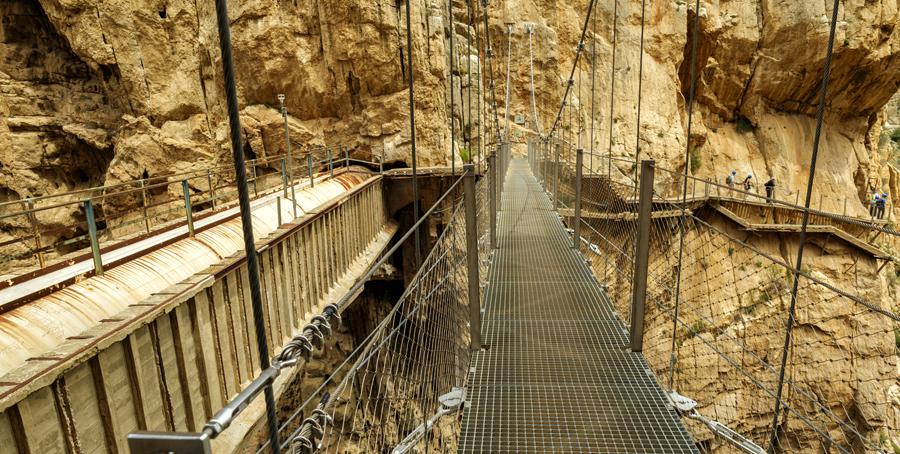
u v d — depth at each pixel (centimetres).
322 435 120
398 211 1922
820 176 2558
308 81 1706
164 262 688
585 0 2448
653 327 1109
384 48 1669
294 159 1767
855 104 2570
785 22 2359
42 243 1850
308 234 1069
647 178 326
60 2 1648
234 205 1024
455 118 2117
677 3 2347
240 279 788
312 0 1641
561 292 479
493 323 406
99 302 562
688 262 1184
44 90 1894
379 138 1772
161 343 592
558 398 294
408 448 204
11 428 410
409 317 223
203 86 1772
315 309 1079
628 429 263
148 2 1680
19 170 1848
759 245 1773
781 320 1242
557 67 2406
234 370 755
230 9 1677
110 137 1861
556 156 928
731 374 1162
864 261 1719
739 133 2641
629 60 2356
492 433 261
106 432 515
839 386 1191
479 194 568
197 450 63
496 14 2423
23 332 472
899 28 2327
